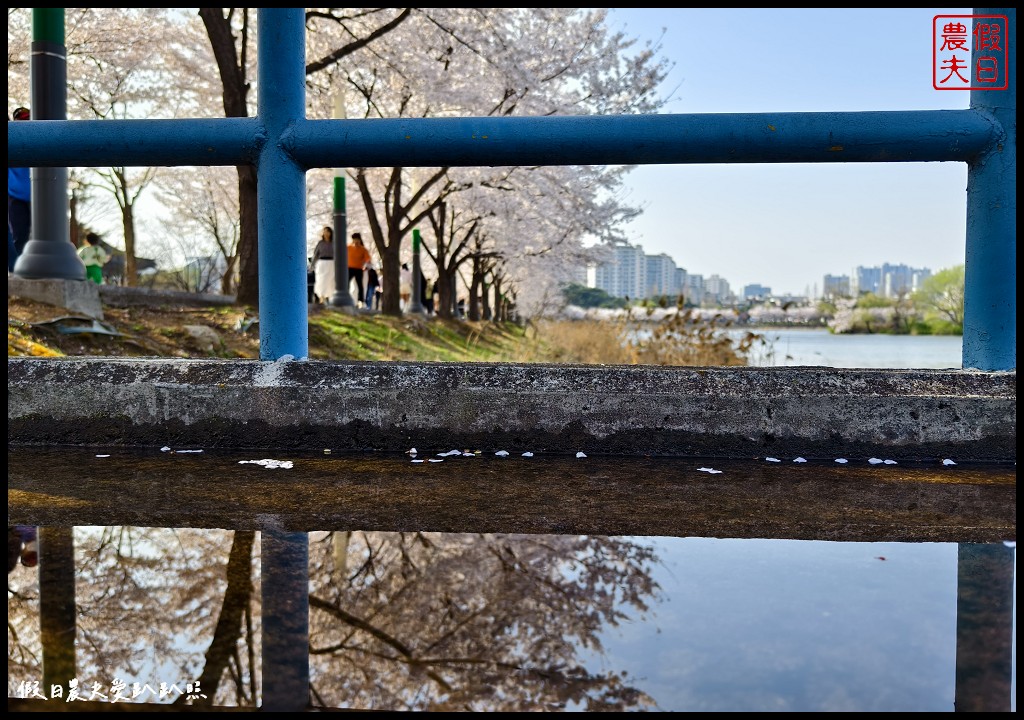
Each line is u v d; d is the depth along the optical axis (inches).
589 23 438.3
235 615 30.6
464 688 24.2
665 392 70.4
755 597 33.3
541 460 67.7
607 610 31.6
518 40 437.1
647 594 33.8
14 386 73.9
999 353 72.6
